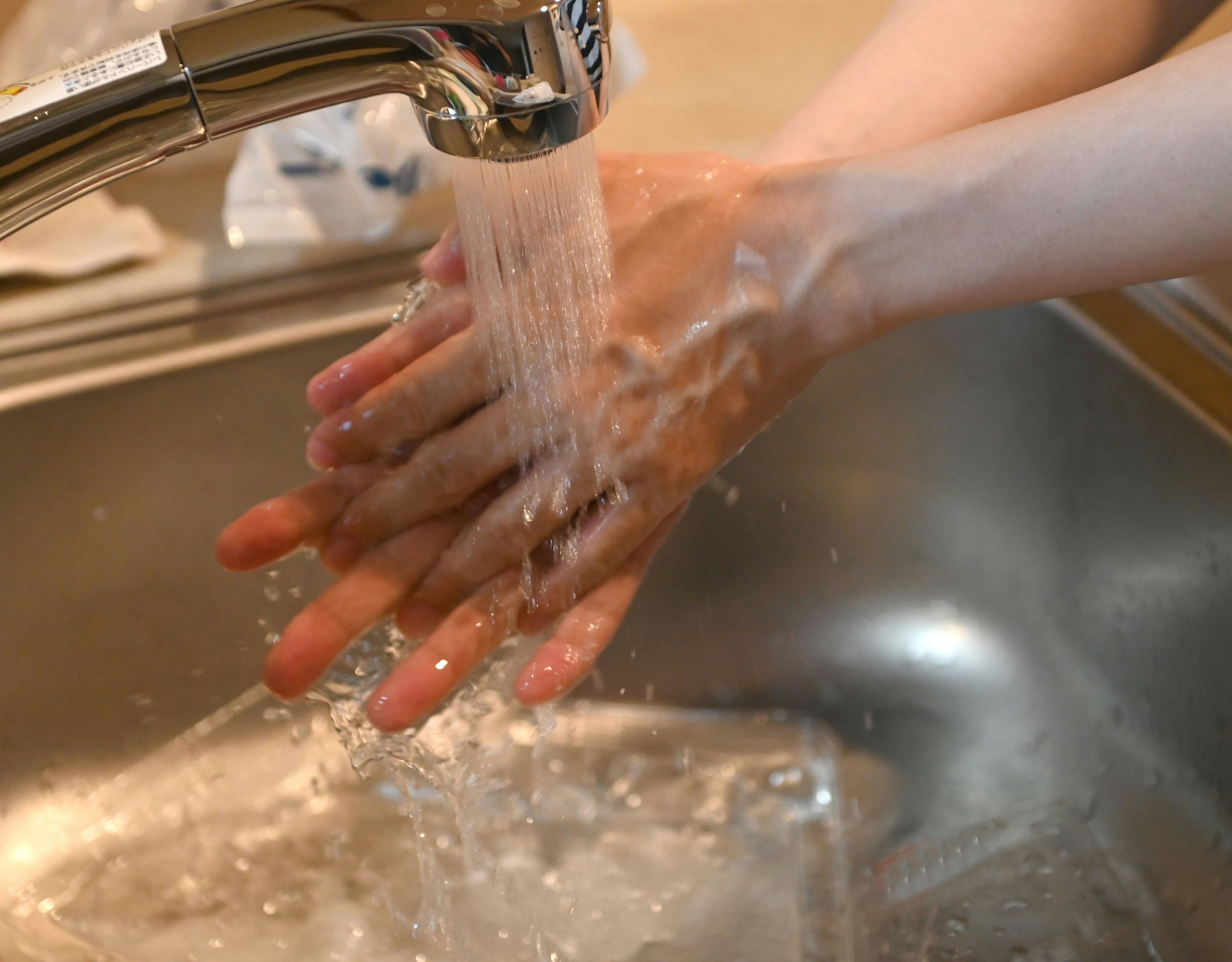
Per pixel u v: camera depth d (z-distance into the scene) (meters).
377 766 0.64
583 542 0.49
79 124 0.31
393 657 0.55
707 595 0.69
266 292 0.64
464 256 0.46
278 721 0.66
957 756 0.65
